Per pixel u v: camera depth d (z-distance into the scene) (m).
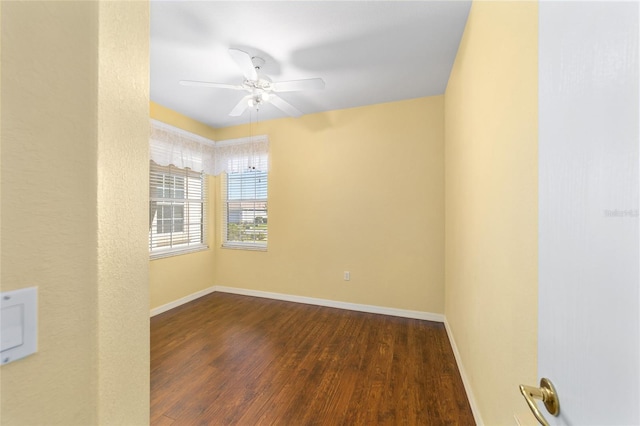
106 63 0.50
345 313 3.03
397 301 2.97
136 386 0.56
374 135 3.05
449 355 2.13
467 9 1.60
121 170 0.53
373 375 1.87
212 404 1.60
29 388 0.40
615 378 0.33
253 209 3.69
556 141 0.47
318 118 3.29
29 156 0.40
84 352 0.47
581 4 0.40
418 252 2.90
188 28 1.77
